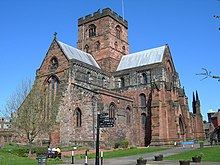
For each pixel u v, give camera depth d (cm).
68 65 6538
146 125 7144
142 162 3036
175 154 4334
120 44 9119
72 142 5981
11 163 3338
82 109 6209
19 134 6356
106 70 8362
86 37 9138
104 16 8844
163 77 7225
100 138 5962
